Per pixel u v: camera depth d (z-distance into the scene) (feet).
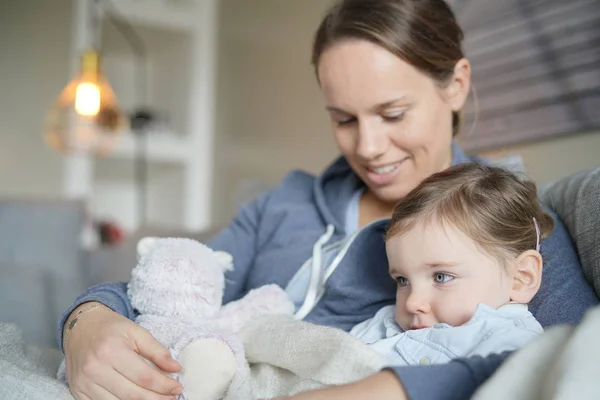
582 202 3.36
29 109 10.64
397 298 3.11
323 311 3.58
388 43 3.43
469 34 6.04
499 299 2.89
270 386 2.87
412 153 3.59
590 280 3.22
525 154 5.51
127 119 11.08
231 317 3.18
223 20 11.27
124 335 2.54
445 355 2.65
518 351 1.99
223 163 10.96
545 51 5.25
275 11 9.53
